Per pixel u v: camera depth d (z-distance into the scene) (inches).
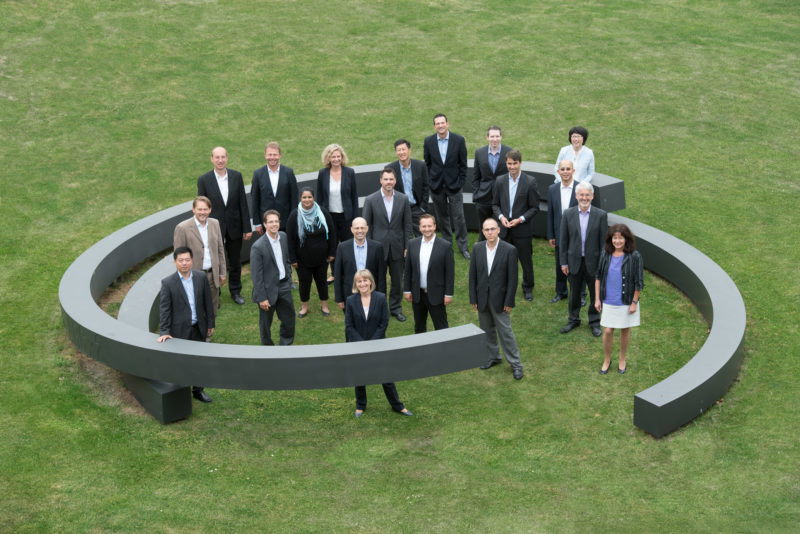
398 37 789.9
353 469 304.8
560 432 323.9
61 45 729.0
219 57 741.3
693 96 665.0
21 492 290.7
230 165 579.8
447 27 812.6
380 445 318.7
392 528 274.4
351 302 329.7
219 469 304.8
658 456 306.0
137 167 572.1
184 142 609.0
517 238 420.8
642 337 389.7
